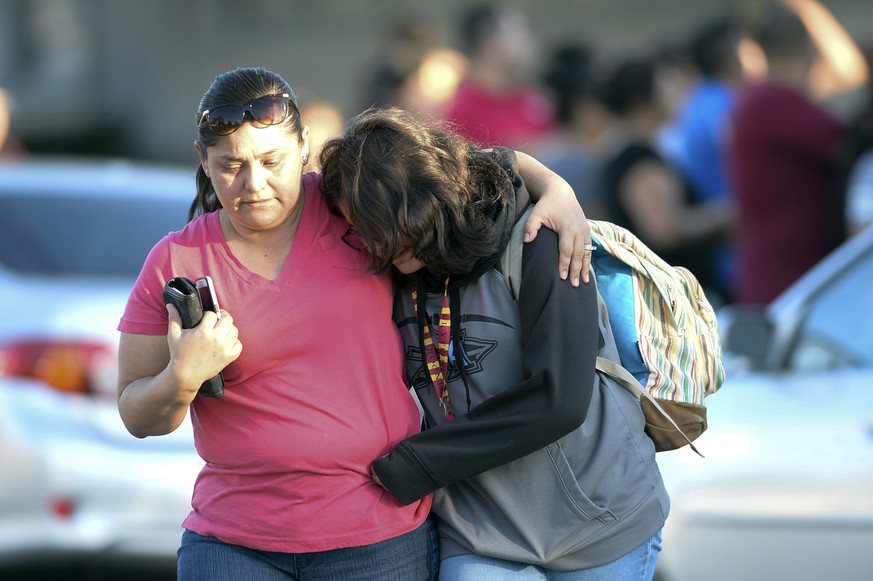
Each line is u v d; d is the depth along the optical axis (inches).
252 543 394.3
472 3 2486.5
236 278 391.5
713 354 426.0
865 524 546.0
